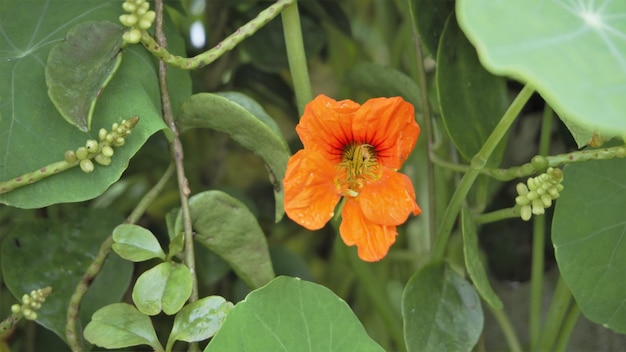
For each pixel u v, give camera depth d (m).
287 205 0.40
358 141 0.41
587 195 0.44
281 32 0.56
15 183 0.40
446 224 0.45
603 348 0.60
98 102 0.41
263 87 0.61
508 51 0.33
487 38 0.33
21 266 0.46
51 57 0.40
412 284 0.45
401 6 0.59
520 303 0.63
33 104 0.42
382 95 0.53
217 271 0.52
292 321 0.41
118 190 0.61
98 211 0.48
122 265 0.47
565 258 0.44
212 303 0.41
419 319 0.44
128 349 0.51
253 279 0.45
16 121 0.41
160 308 0.41
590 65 0.33
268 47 0.56
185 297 0.41
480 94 0.46
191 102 0.42
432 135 0.49
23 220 0.49
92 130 0.41
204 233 0.43
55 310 0.46
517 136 0.59
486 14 0.33
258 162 0.70
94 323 0.41
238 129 0.43
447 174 0.55
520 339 0.63
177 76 0.45
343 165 0.42
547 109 0.51
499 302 0.44
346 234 0.41
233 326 0.40
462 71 0.46
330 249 0.68
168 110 0.43
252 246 0.44
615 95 0.33
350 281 0.64
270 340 0.40
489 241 0.60
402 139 0.41
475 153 0.46
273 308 0.41
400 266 0.62
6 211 0.52
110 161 0.41
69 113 0.40
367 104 0.40
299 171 0.40
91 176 0.41
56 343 0.53
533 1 0.35
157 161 0.57
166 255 0.42
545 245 0.58
